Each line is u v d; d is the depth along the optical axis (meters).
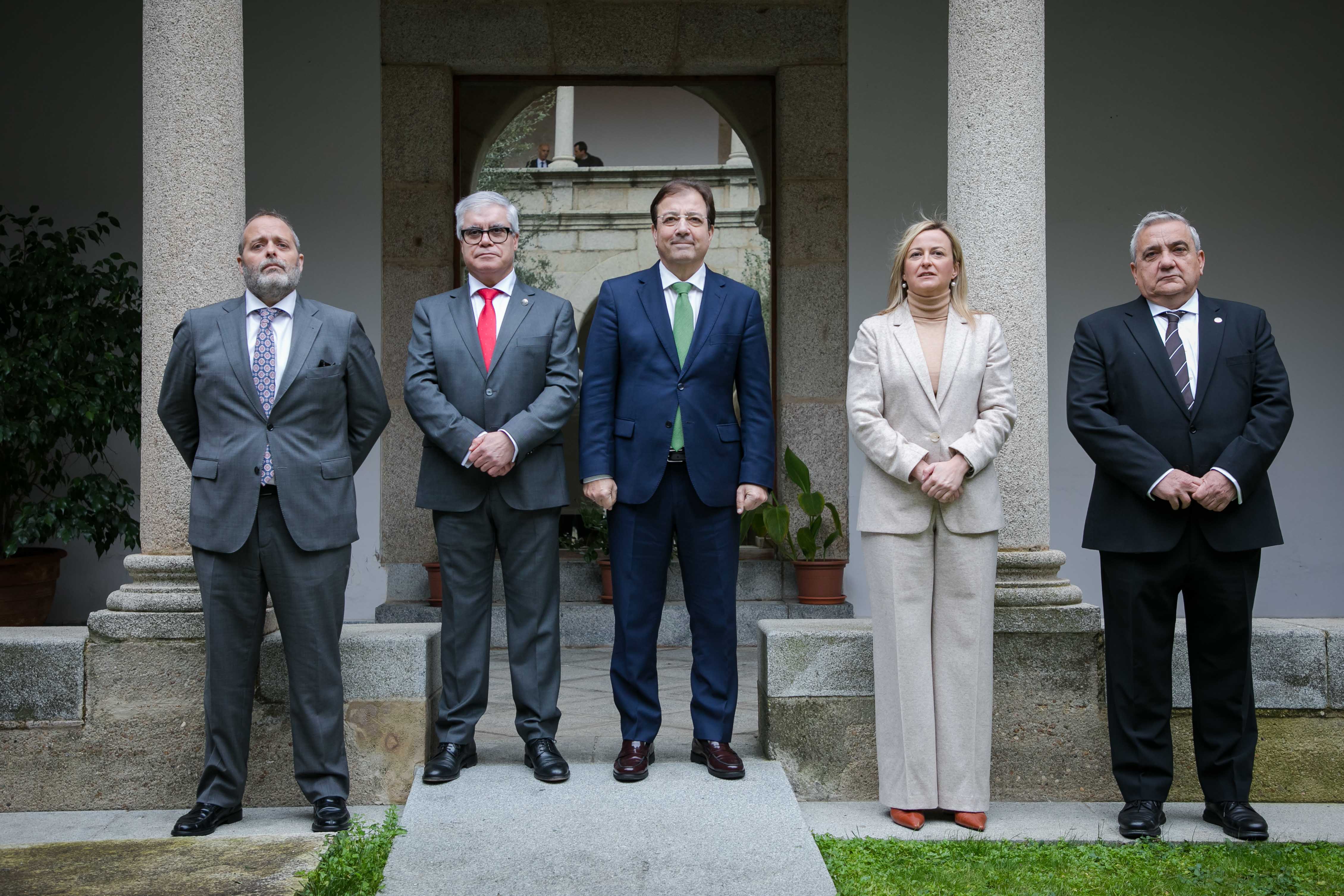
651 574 3.54
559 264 11.13
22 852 3.16
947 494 3.26
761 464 3.53
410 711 3.65
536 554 3.55
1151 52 6.69
